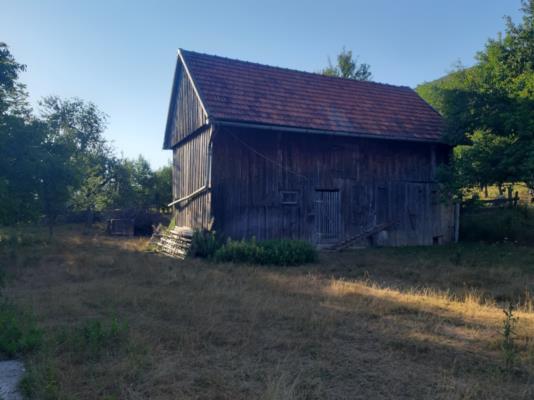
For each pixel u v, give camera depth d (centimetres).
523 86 1762
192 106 1795
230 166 1603
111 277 1149
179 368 505
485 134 1869
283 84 1836
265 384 461
